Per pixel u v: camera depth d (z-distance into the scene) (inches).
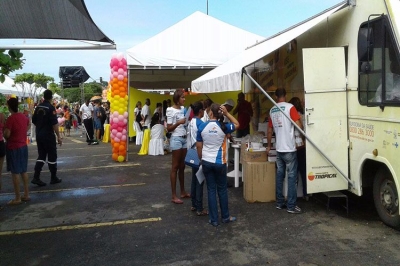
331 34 216.4
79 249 168.6
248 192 233.1
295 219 200.5
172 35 465.4
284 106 207.5
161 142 451.2
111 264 151.7
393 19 165.3
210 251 161.8
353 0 192.9
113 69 393.4
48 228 197.6
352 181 201.3
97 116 658.2
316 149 201.6
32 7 176.2
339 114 202.4
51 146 302.2
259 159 235.8
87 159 434.9
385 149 171.5
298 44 260.1
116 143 402.0
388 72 169.2
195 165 206.5
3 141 249.0
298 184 234.5
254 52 273.7
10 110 245.1
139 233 186.7
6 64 178.4
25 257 161.3
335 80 201.8
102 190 279.9
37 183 299.3
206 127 188.7
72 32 205.9
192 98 617.0
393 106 164.9
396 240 167.2
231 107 281.7
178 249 165.0
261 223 195.9
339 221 195.5
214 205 193.5
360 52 189.0
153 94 615.5
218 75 260.4
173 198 239.6
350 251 156.9
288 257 153.1
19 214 223.6
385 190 181.3
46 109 298.7
